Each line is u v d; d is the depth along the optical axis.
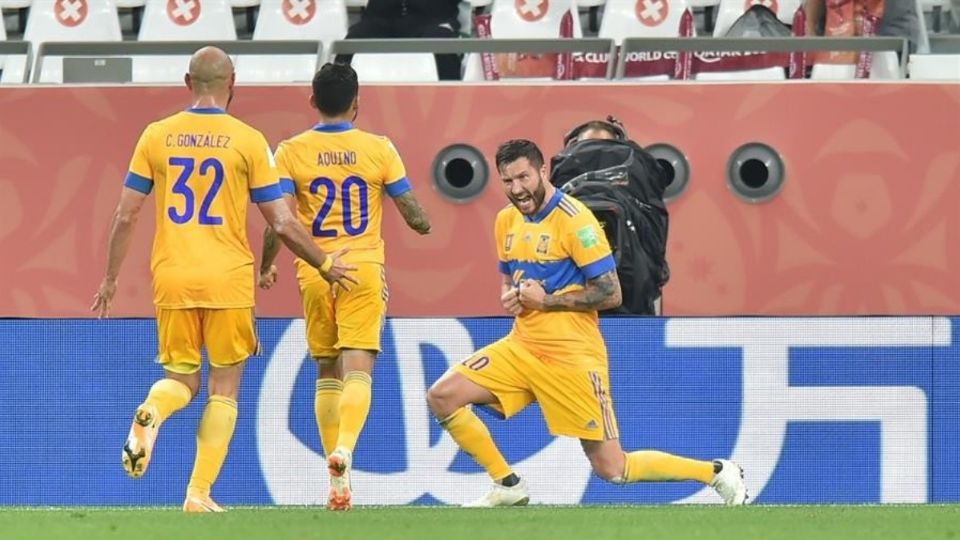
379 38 33.41
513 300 20.91
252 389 24.62
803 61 32.75
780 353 24.45
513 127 31.41
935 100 31.41
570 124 31.36
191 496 20.28
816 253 31.52
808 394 24.45
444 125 31.41
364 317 21.17
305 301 21.80
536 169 20.72
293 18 35.66
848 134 31.38
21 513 20.25
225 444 20.42
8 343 24.61
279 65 34.16
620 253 24.19
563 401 21.08
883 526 17.98
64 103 31.58
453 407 21.44
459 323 24.64
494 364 21.31
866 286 31.52
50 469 24.53
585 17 36.78
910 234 31.50
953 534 17.17
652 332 24.34
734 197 31.47
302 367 24.59
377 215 21.55
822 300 31.50
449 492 24.50
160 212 20.00
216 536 16.48
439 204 31.47
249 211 31.34
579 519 18.77
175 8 35.88
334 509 20.66
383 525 17.72
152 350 24.53
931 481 24.45
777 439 24.42
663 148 31.39
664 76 32.44
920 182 31.39
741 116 31.41
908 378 24.47
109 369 24.56
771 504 23.66
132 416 24.55
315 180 21.30
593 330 21.23
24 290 31.75
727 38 31.58
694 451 24.39
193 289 19.77
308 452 24.59
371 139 21.53
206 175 19.86
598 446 21.30
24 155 31.61
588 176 24.66
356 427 20.78
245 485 24.61
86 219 31.64
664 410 24.36
